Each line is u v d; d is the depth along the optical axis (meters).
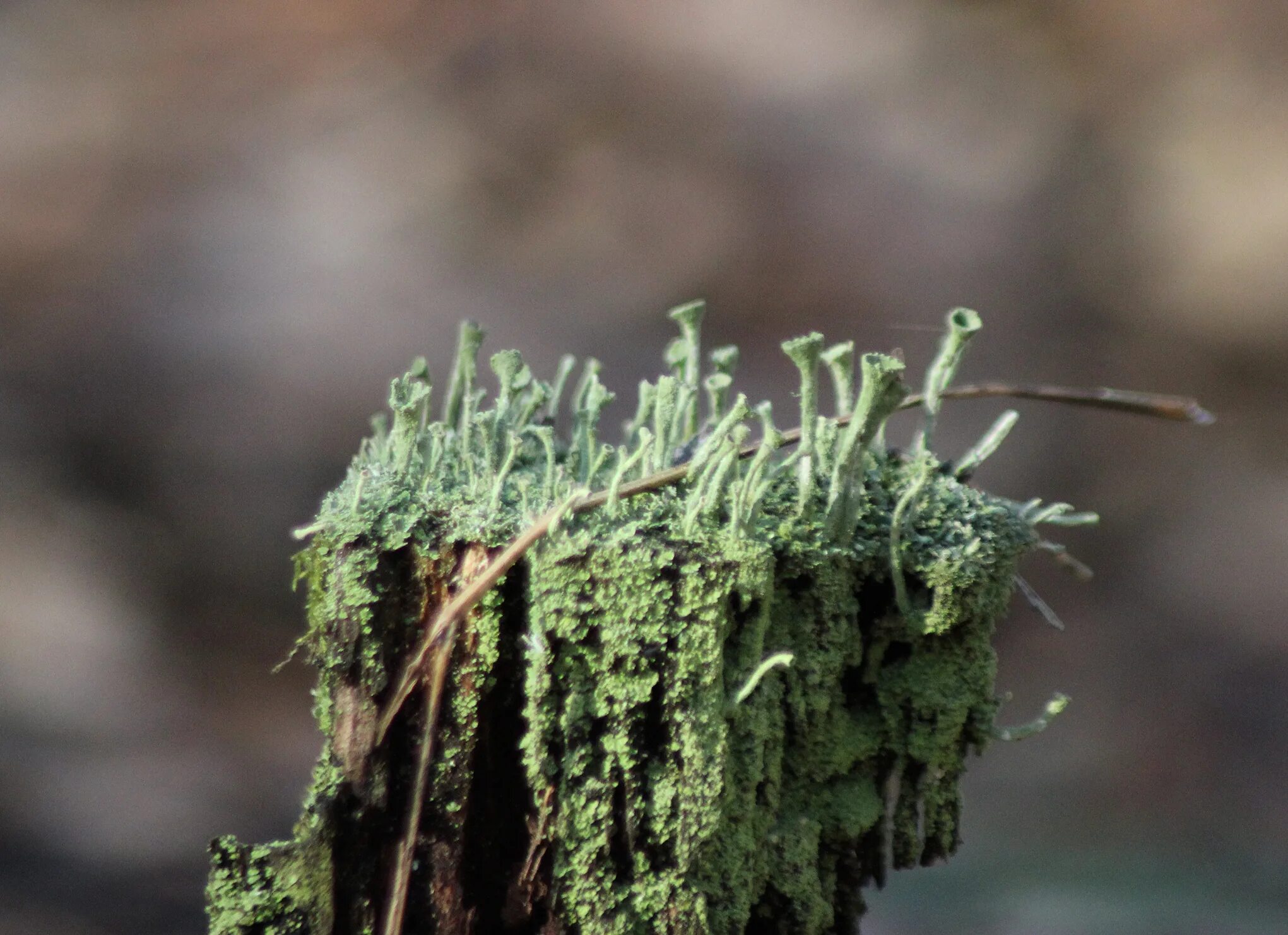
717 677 0.44
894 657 0.45
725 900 0.44
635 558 0.43
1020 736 0.45
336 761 0.44
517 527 0.44
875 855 0.45
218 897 0.44
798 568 0.44
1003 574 0.45
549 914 0.44
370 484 0.44
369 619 0.44
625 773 0.44
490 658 0.44
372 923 0.44
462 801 0.44
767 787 0.44
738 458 0.44
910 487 0.44
